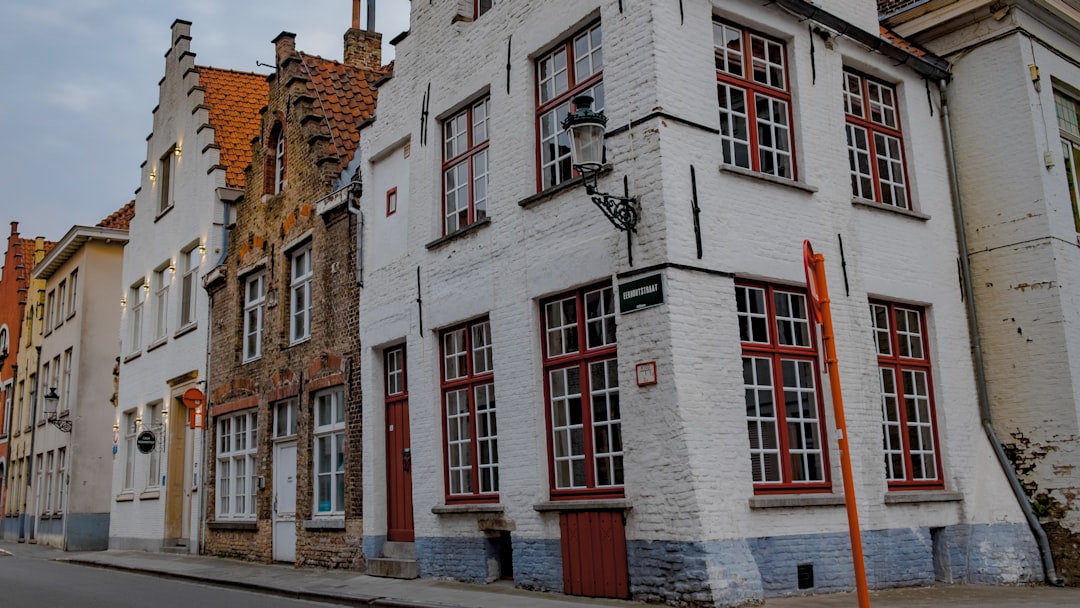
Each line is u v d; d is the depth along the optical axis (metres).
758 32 12.13
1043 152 13.59
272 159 19.36
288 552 16.89
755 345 10.96
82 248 30.08
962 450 12.91
